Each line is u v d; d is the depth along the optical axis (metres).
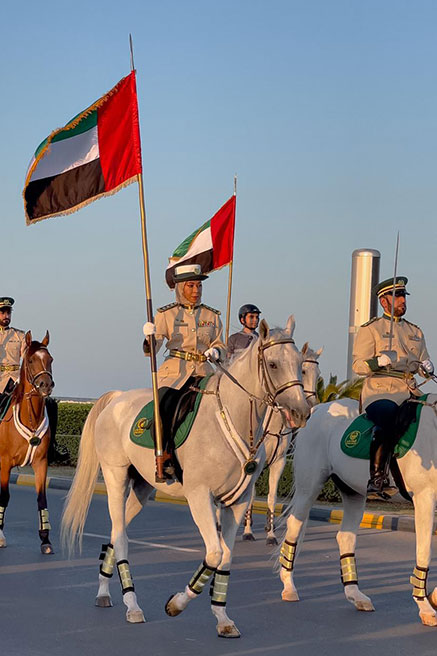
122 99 9.19
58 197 9.33
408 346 9.13
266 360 7.40
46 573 10.59
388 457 8.76
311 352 12.29
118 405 8.99
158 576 10.59
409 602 9.49
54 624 8.33
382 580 10.64
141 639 7.88
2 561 11.27
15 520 14.77
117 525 8.80
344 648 7.75
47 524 11.95
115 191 9.16
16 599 9.27
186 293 8.95
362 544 13.22
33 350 12.32
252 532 14.26
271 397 7.41
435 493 8.60
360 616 8.84
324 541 13.41
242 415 7.71
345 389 17.89
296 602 9.39
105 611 8.84
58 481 19.89
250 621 8.59
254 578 10.60
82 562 11.30
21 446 12.17
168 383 8.73
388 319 9.17
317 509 15.87
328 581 10.49
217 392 7.91
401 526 14.63
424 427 8.59
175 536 13.66
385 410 8.80
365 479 8.93
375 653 7.63
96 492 19.09
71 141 9.30
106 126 9.24
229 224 14.33
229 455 7.73
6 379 14.18
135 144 9.06
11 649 7.53
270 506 13.12
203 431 7.83
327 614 8.90
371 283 18.92
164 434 8.14
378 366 8.94
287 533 9.55
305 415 7.21
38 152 9.16
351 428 9.10
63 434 24.77
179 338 8.83
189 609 9.02
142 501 9.23
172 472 8.09
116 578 10.43
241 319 14.24
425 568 8.60
